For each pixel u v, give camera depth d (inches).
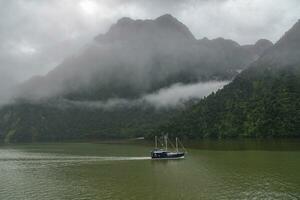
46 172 6235.2
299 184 4638.3
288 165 5959.6
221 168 5999.0
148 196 4318.4
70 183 5206.7
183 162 6860.2
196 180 5118.1
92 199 4293.8
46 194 4611.2
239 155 7495.1
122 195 4416.8
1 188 5009.8
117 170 6181.1
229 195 4244.6
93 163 7185.0
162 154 7539.4
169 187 4741.6
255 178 5078.7
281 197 4072.3
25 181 5467.5
